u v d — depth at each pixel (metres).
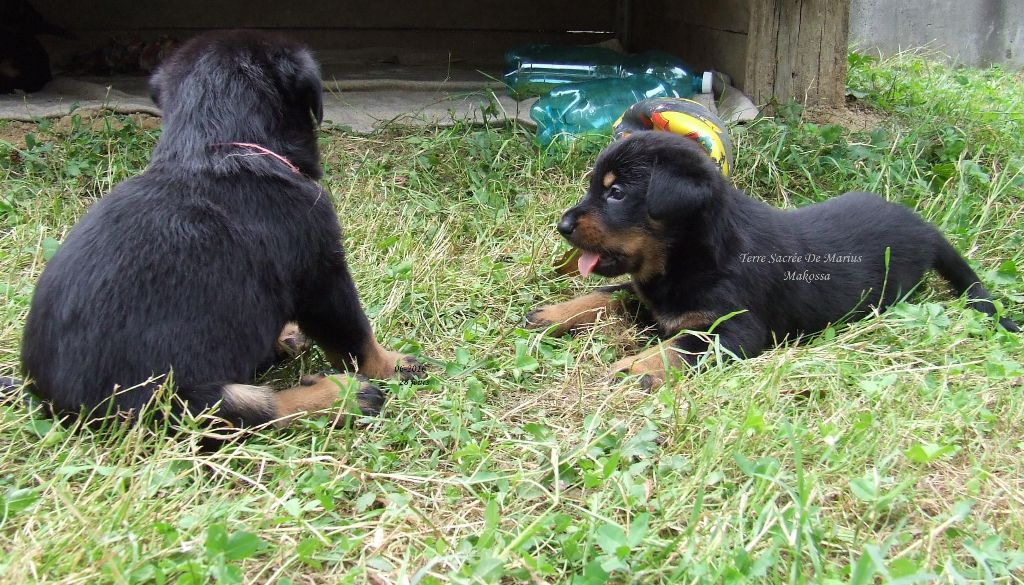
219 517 0.93
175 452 1.00
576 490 1.03
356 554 0.91
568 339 1.33
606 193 1.29
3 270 1.40
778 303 1.30
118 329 1.02
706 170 1.26
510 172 1.71
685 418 1.12
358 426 1.15
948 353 1.26
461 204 1.62
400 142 1.77
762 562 0.83
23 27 2.06
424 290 1.40
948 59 2.81
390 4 2.54
